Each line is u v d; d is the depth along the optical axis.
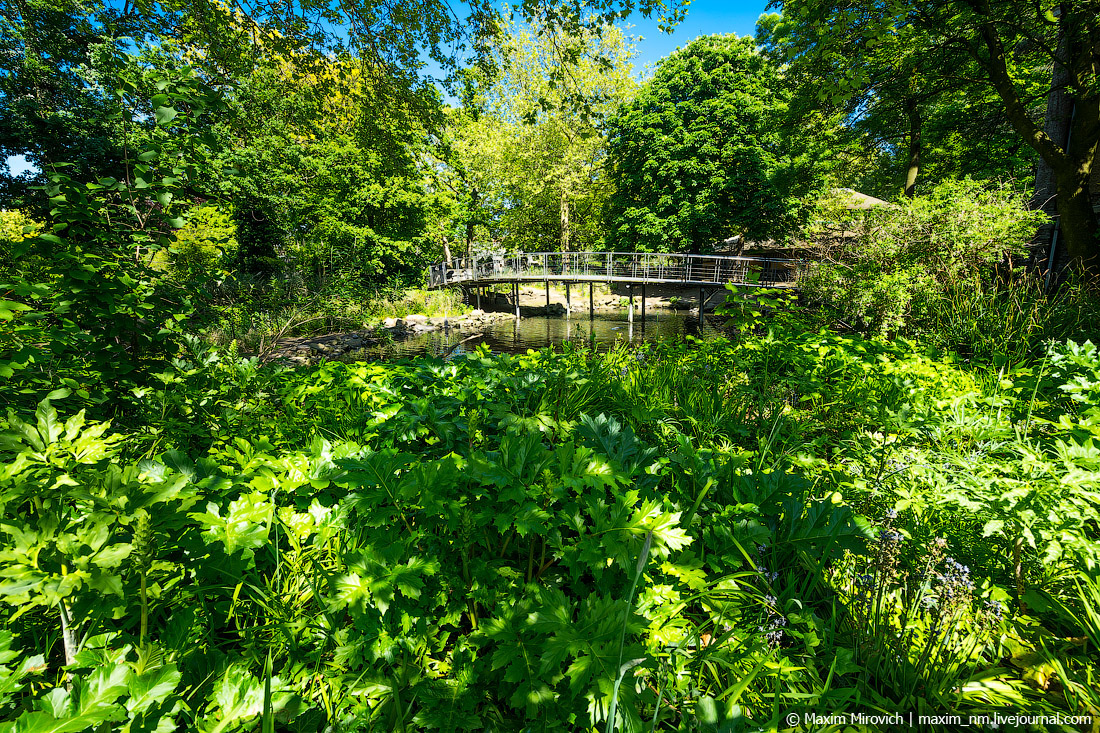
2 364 2.09
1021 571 1.82
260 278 15.48
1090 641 1.60
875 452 2.53
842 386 3.61
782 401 3.44
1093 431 2.31
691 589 1.73
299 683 1.41
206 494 1.68
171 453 1.77
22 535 1.14
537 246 36.28
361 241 20.95
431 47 7.61
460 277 27.52
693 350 5.10
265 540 1.51
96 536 1.18
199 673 1.36
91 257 2.59
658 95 23.78
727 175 22.33
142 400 2.75
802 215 21.69
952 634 1.61
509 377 3.35
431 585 1.58
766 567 1.83
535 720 1.24
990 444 2.50
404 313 21.36
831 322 7.73
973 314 6.02
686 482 2.14
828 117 11.98
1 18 11.25
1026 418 3.02
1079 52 7.82
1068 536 1.68
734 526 1.77
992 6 7.63
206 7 6.63
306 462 1.84
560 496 1.60
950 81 9.82
